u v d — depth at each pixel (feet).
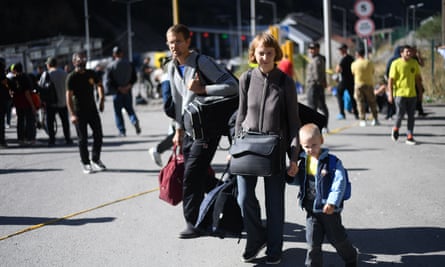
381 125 65.77
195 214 29.50
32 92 70.90
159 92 135.33
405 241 27.63
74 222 33.50
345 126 67.21
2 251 29.04
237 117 25.93
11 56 140.15
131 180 44.09
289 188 39.19
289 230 30.19
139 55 380.99
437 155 47.01
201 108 28.71
